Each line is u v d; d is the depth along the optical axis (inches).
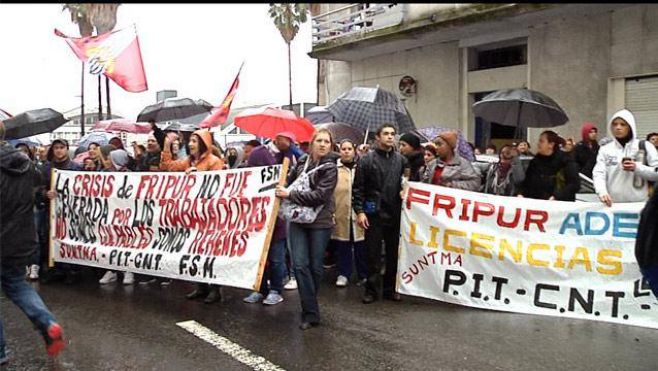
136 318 209.9
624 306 199.0
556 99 483.2
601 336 183.9
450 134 235.1
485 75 539.8
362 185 221.5
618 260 203.2
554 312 207.3
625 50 438.0
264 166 226.2
